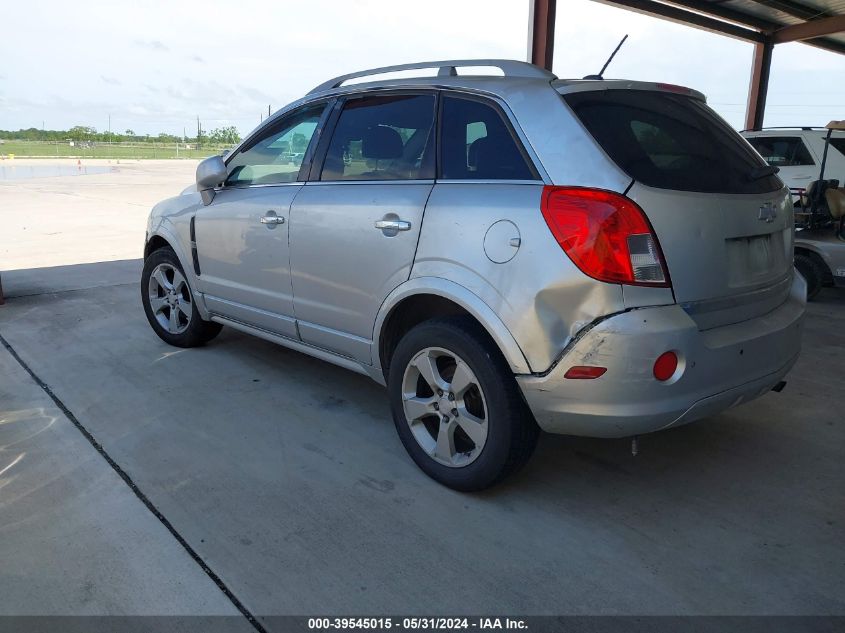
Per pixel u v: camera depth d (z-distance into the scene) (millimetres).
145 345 4938
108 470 3088
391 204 3006
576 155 2498
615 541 2580
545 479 3049
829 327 5758
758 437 3506
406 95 3164
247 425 3586
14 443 3346
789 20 12492
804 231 6738
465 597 2266
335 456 3252
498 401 2646
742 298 2711
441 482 2967
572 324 2412
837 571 2408
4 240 10273
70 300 6320
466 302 2664
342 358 3520
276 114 3973
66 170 34219
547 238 2438
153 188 21734
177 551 2490
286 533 2611
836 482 3041
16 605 2201
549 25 8852
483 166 2766
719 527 2680
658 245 2395
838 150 9227
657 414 2416
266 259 3754
